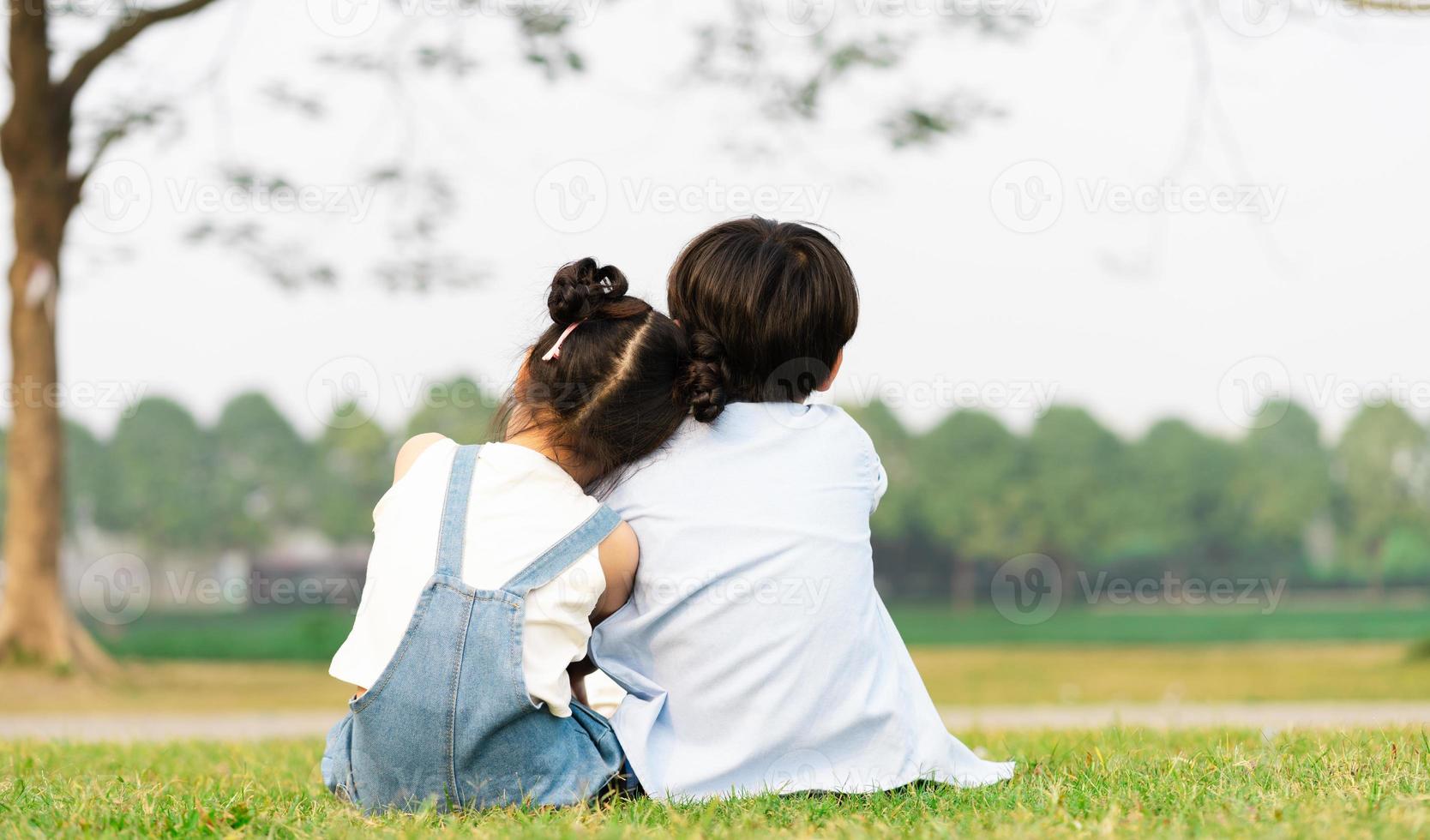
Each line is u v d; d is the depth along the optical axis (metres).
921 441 61.16
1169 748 3.89
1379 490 61.06
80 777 3.67
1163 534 61.25
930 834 2.30
